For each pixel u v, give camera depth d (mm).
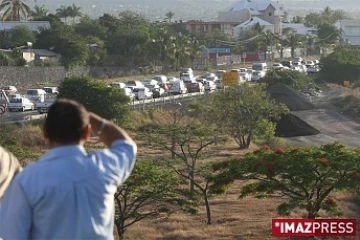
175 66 155625
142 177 34938
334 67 142375
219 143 60750
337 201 41469
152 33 154000
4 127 65062
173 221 38125
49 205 6191
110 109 74875
